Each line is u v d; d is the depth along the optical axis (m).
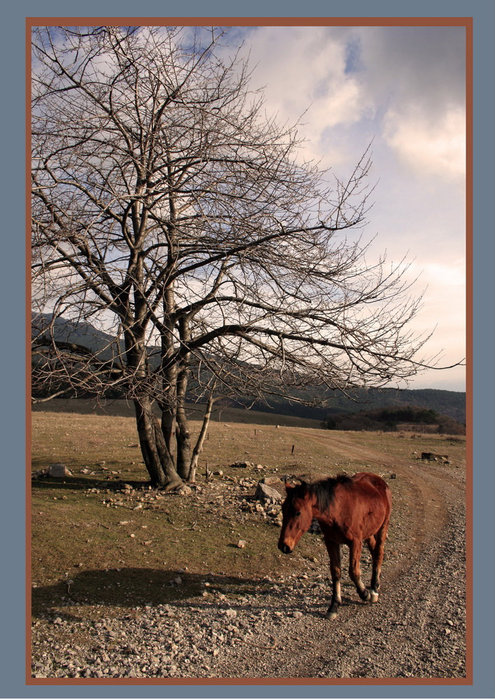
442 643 5.81
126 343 11.55
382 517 7.21
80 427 26.44
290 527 6.08
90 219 11.58
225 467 17.25
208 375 11.42
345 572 8.54
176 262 11.70
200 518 10.89
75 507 10.93
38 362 8.83
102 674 4.96
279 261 10.66
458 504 14.14
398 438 32.62
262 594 7.39
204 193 11.38
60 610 6.43
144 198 11.17
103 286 11.52
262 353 10.71
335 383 10.26
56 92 10.30
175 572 8.02
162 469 13.22
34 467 15.84
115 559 8.30
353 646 5.75
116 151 11.72
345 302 10.16
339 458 21.38
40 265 9.99
